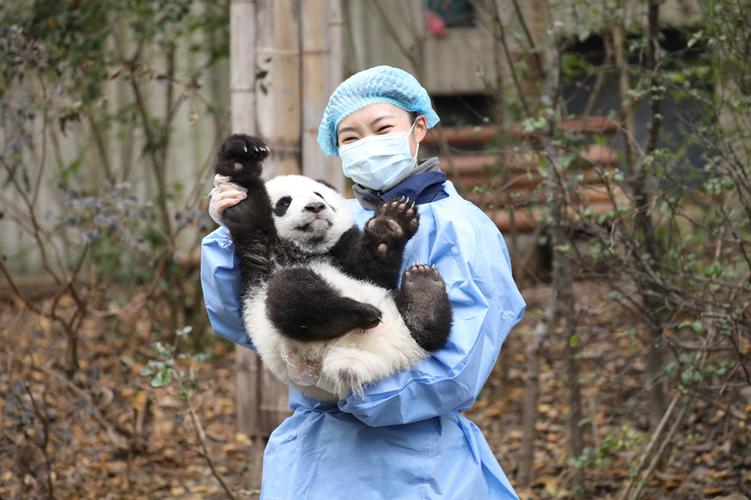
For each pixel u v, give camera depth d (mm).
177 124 33156
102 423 19375
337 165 16453
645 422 20781
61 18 21859
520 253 29609
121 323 27453
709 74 18031
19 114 19188
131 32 29609
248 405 17359
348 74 25906
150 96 32219
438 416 10164
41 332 26922
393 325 9789
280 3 16062
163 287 25766
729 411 18625
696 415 20594
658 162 17312
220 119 29031
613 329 17766
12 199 32844
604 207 20672
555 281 18750
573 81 24109
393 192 10984
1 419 19125
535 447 21078
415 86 11320
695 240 18031
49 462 17500
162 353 15508
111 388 19875
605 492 18422
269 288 10406
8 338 21859
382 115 11141
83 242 19406
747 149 16828
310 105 16172
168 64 26703
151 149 25734
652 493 17984
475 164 31031
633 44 17375
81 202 19453
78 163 24641
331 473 10125
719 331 16375
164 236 25234
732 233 16125
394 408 9578
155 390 19625
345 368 9461
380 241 10461
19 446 17531
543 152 16672
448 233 10320
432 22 32000
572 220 17016
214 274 10930
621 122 18656
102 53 23656
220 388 25188
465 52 33375
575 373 18797
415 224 10438
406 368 9648
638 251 16328
